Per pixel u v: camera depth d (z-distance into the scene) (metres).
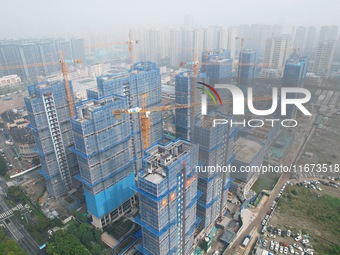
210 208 179.75
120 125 182.12
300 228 191.12
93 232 185.88
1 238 175.62
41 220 194.62
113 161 184.62
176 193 130.00
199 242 179.75
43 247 176.50
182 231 148.25
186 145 137.50
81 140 164.00
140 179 121.12
